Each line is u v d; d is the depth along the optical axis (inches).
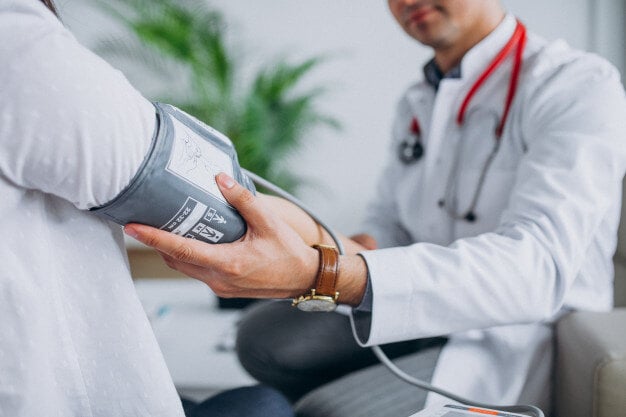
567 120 33.2
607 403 28.3
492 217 38.2
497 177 37.9
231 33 111.7
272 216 23.4
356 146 112.0
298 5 109.8
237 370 58.9
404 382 33.1
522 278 29.1
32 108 16.9
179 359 62.1
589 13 100.9
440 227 41.1
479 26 40.4
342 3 108.6
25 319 18.7
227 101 102.5
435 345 38.8
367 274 27.8
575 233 30.6
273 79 102.6
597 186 31.8
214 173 21.2
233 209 22.3
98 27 112.6
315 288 26.2
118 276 20.9
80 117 17.2
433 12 39.7
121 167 18.1
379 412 30.3
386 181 51.4
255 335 44.9
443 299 28.4
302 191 113.7
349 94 111.0
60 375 20.4
